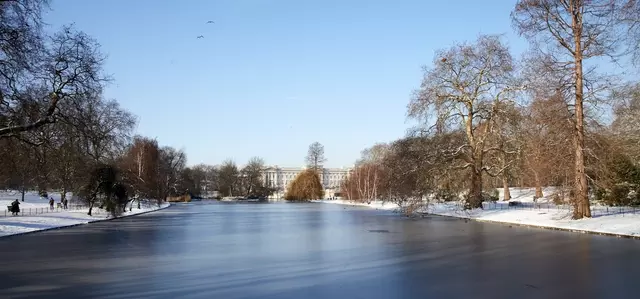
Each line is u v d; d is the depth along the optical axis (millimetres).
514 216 38781
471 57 44188
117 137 55312
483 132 45938
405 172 46531
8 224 33844
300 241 25031
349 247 22266
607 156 32312
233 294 12453
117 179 51219
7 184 50281
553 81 31719
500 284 13547
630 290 12617
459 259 18312
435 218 44656
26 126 29656
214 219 46250
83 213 51344
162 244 24016
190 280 14328
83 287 13344
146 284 13734
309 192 118562
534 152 34906
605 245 21938
